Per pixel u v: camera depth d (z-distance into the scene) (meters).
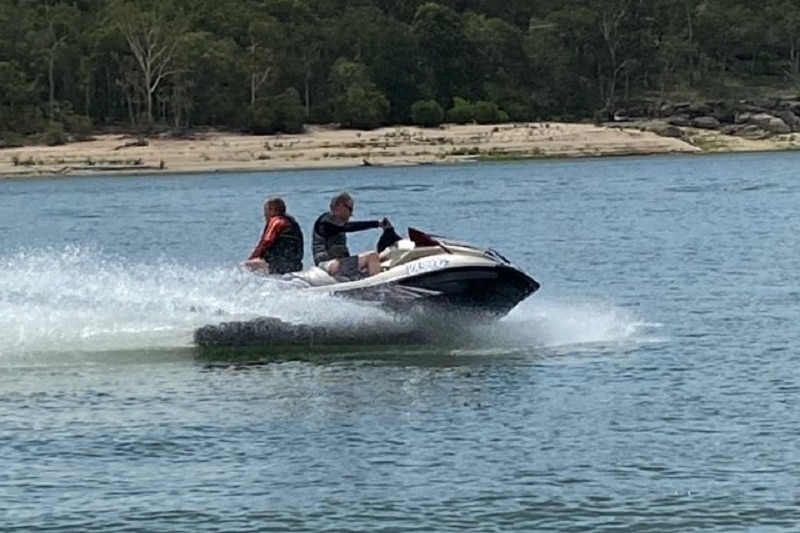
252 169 128.50
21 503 15.54
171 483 16.16
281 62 155.50
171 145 136.50
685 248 43.94
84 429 18.69
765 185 86.06
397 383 21.14
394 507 15.15
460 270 23.16
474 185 95.06
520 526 14.54
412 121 153.00
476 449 17.30
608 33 175.75
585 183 94.81
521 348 23.83
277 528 14.59
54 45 151.00
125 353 23.50
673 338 24.91
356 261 23.83
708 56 192.50
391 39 157.62
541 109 167.00
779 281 34.00
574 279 35.66
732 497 15.29
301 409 19.56
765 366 22.14
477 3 190.12
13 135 140.62
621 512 14.89
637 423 18.42
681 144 146.88
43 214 75.50
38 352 23.53
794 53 194.88
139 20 147.62
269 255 24.31
